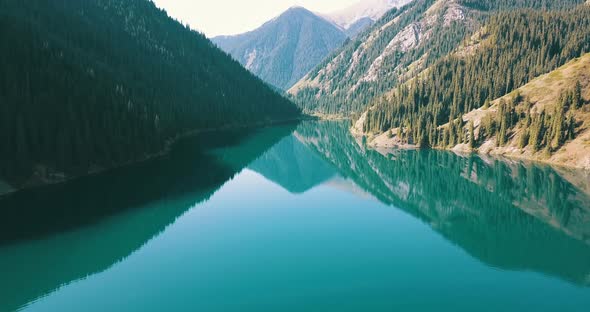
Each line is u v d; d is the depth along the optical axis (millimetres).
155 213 72875
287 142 189500
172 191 88500
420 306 40125
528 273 48062
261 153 155250
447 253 54875
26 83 93375
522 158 117688
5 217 67062
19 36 117188
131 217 69812
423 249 56406
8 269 49219
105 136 102250
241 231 64688
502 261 51781
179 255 54156
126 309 40094
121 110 113875
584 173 97125
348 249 56469
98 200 78688
